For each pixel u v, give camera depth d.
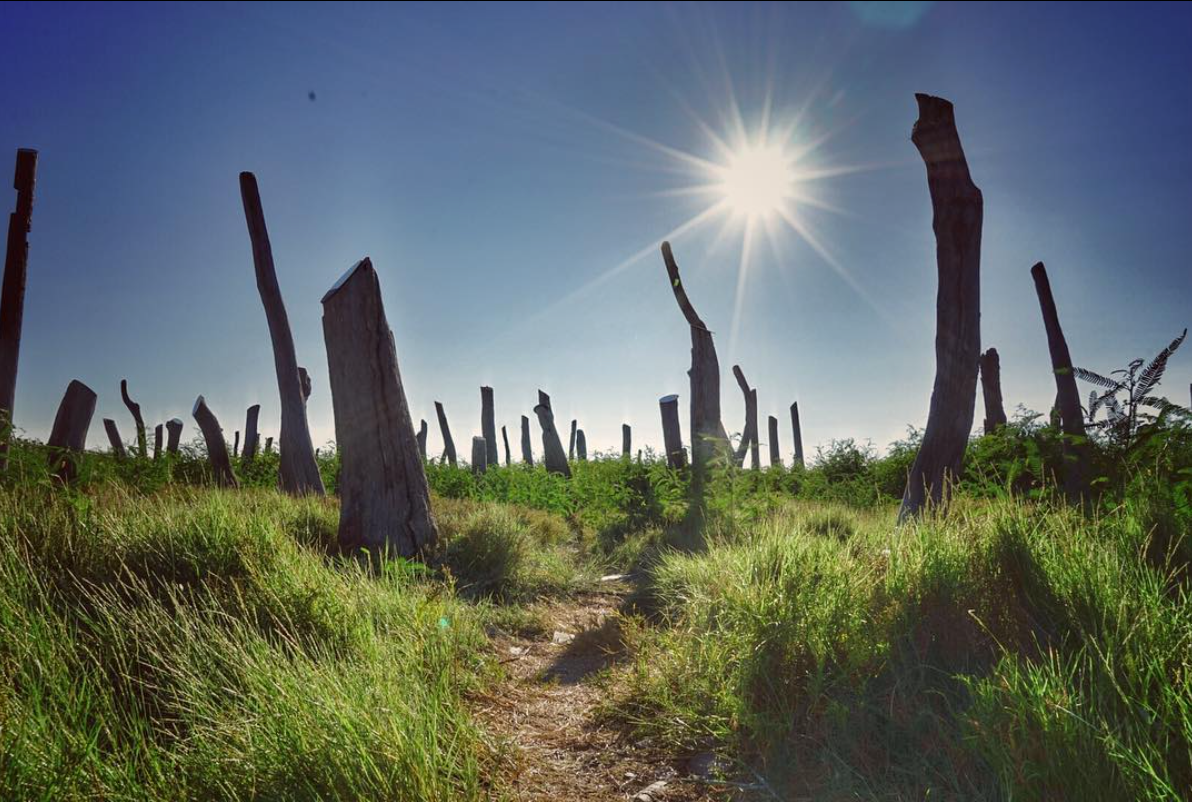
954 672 2.74
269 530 4.39
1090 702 2.18
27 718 2.17
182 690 2.62
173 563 3.81
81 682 2.60
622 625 4.54
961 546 3.46
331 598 3.70
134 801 2.04
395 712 2.59
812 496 13.68
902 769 2.29
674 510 9.48
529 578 6.29
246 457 14.66
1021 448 6.71
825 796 2.33
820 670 2.80
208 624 3.16
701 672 3.34
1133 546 3.51
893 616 3.03
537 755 2.92
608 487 10.62
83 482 6.02
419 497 6.60
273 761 2.24
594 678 3.86
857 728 2.57
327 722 2.37
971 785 2.13
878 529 5.19
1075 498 5.44
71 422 6.95
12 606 2.87
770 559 4.12
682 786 2.61
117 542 3.90
